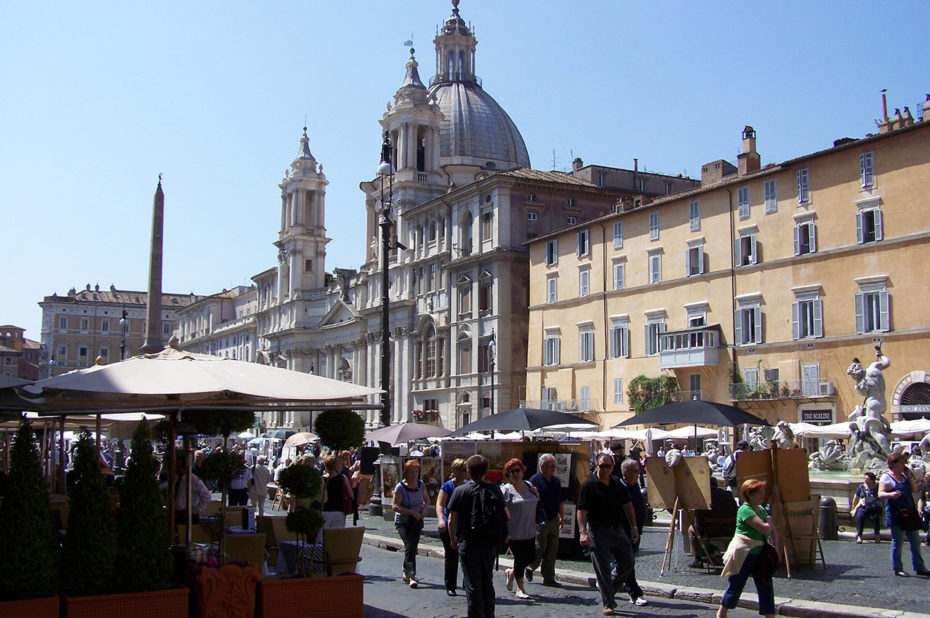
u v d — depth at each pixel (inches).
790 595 630.5
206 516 770.2
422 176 3816.4
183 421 585.6
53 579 448.8
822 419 2004.2
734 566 508.1
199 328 6870.1
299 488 573.3
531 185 3051.2
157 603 464.4
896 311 1888.5
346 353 4456.2
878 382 1266.0
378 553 986.1
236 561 513.7
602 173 3265.3
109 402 522.3
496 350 2982.3
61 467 1093.8
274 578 515.5
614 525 591.8
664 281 2409.0
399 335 3634.4
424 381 3452.3
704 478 739.4
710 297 2281.0
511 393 2972.4
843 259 1994.3
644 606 617.9
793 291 2089.1
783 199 2127.2
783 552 735.7
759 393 2113.7
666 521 1179.9
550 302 2810.0
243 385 497.0
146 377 492.4
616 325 2556.6
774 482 737.6
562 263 2775.6
